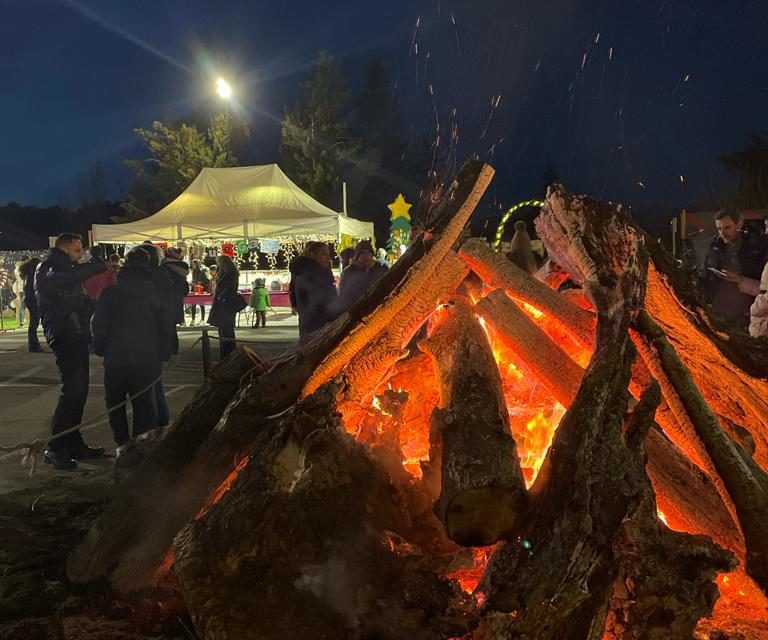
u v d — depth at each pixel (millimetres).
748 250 5609
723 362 2562
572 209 2660
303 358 2459
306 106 33844
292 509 1942
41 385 9406
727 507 2115
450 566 1893
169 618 2264
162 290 5805
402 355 2543
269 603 1826
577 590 1688
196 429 2627
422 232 2604
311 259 6957
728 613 2166
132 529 2465
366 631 1757
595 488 1776
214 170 19688
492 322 2574
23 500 3711
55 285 5426
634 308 2131
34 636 2230
